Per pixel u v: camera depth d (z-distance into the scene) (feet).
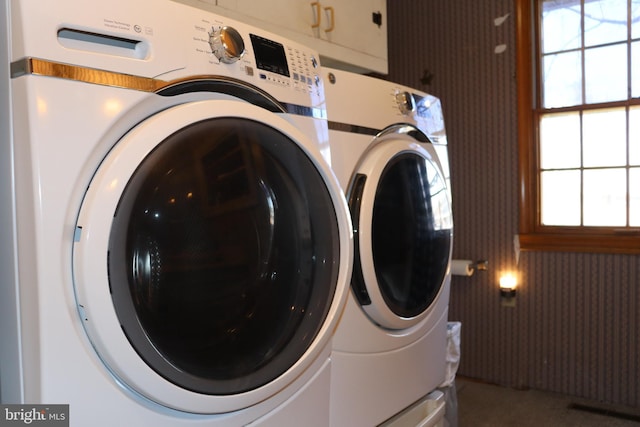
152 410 2.42
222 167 2.73
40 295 2.07
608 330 8.23
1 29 2.20
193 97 2.72
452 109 9.75
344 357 3.84
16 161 2.16
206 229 2.67
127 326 2.21
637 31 8.13
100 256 2.13
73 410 2.15
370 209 3.93
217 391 2.57
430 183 4.90
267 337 2.95
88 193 2.19
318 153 3.21
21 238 2.15
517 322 9.09
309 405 3.30
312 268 3.24
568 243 8.54
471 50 9.50
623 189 8.33
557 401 8.30
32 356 2.11
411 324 4.53
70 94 2.19
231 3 4.43
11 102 2.16
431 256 4.93
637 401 7.99
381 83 4.50
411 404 4.79
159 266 2.43
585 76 8.64
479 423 7.41
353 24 5.87
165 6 2.61
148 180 2.33
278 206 3.10
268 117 2.87
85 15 2.26
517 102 9.04
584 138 8.66
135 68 2.41
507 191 9.19
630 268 8.03
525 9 8.95
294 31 5.07
